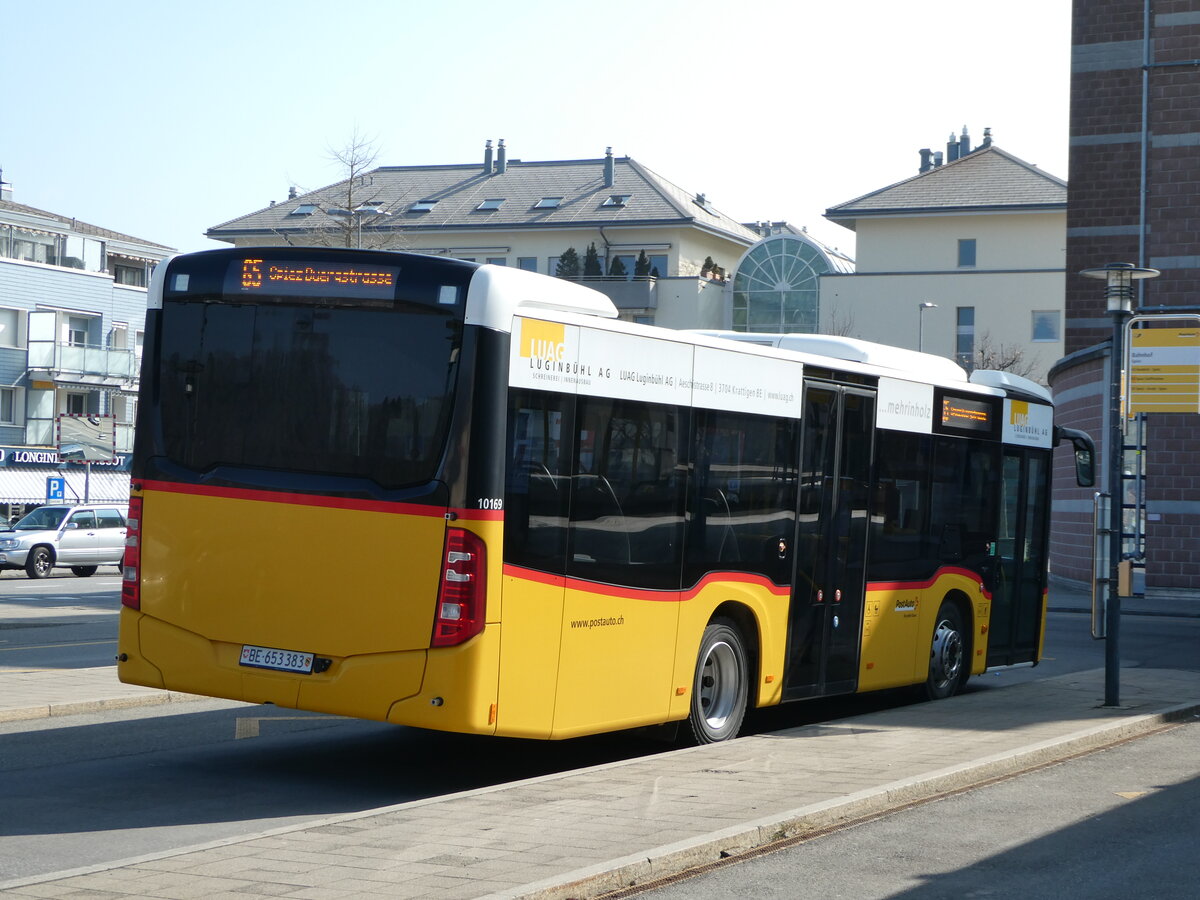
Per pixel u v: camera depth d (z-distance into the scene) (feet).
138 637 31.07
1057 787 31.73
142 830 25.82
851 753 33.78
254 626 29.84
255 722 39.63
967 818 28.07
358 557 28.94
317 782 31.27
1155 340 51.75
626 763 31.60
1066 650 68.80
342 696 28.89
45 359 195.42
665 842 23.68
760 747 34.47
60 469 184.75
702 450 34.76
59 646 58.39
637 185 249.75
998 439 49.98
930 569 45.70
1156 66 106.32
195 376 30.96
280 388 30.12
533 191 255.29
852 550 41.27
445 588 28.19
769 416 37.37
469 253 250.37
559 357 30.22
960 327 218.38
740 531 36.22
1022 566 52.16
